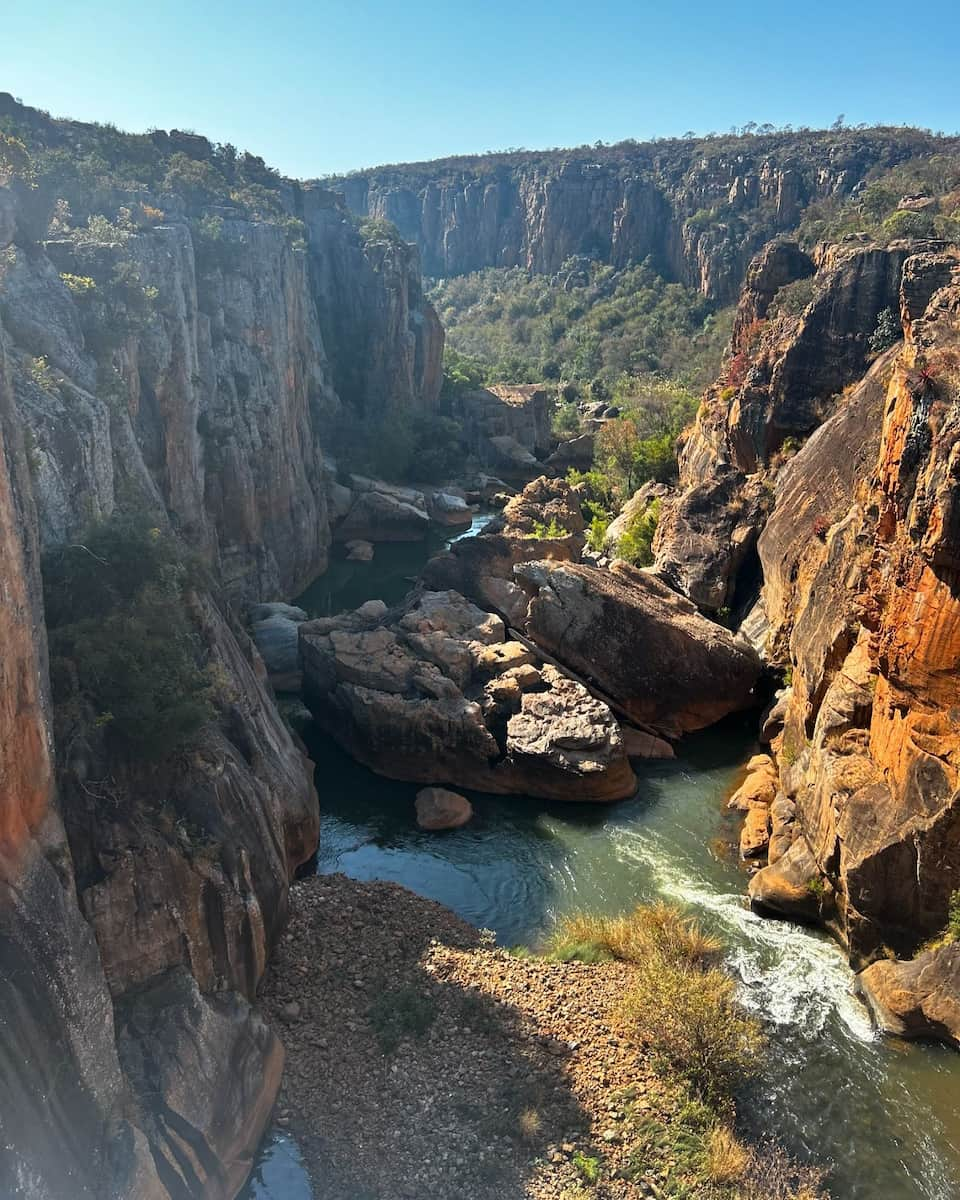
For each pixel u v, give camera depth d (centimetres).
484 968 2327
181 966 1820
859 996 2250
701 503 4928
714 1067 1967
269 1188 1716
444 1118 1861
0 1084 1268
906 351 2627
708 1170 1770
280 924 2319
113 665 1998
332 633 4066
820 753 2620
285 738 3078
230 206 7106
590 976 2317
